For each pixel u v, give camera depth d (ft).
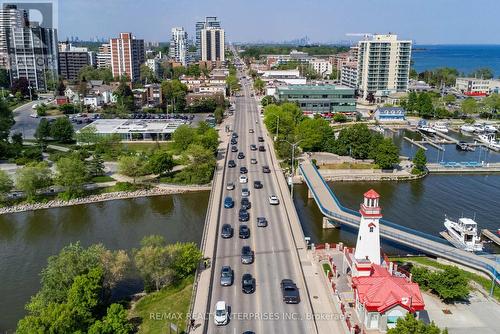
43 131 620.90
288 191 415.03
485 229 375.45
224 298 243.81
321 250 305.73
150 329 219.82
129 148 604.49
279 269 274.98
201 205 434.30
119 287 274.57
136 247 341.21
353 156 560.20
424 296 258.37
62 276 241.96
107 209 422.41
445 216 397.60
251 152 566.36
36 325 193.26
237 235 321.11
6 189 418.72
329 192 407.85
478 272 289.12
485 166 554.46
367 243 257.96
